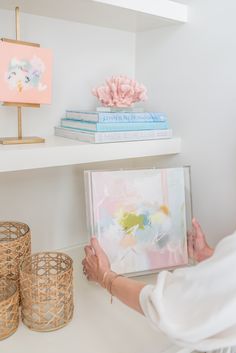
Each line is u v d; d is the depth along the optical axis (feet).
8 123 3.51
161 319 2.06
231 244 2.05
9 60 2.89
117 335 2.74
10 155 2.77
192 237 3.59
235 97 3.32
